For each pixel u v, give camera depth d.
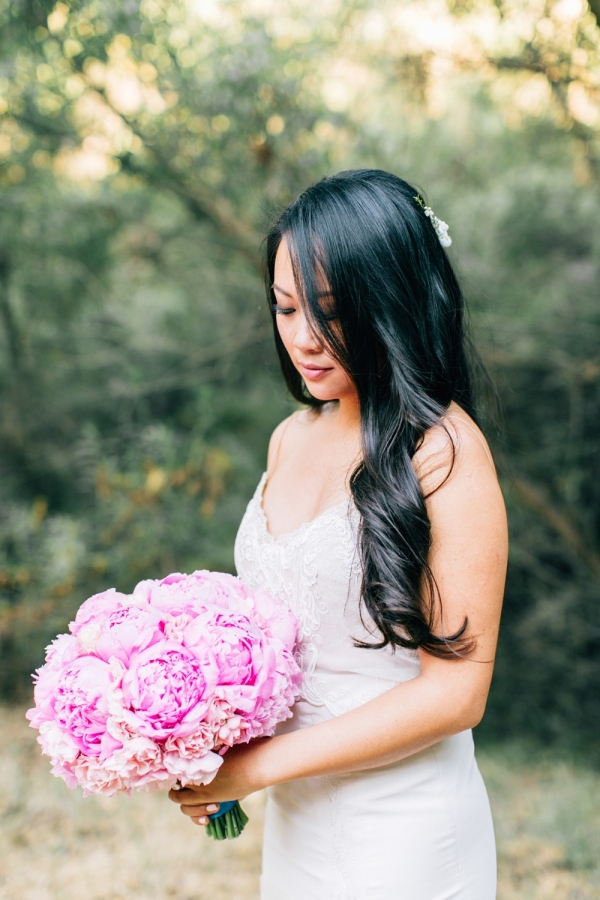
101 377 6.18
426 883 1.25
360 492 1.24
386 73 3.95
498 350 4.54
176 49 3.71
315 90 4.02
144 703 1.06
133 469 5.25
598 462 5.27
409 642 1.19
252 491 5.79
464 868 1.28
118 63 3.72
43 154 4.36
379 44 3.80
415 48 3.63
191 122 3.79
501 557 1.17
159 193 4.78
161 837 2.99
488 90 4.21
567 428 5.26
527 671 5.42
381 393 1.28
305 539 1.32
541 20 3.10
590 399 5.16
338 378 1.32
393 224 1.23
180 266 5.53
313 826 1.33
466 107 4.80
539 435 5.41
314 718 1.33
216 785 1.21
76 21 3.47
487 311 4.49
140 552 4.90
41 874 2.72
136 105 3.86
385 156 4.26
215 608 1.19
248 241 4.35
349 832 1.28
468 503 1.16
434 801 1.27
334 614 1.29
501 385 4.60
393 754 1.16
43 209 4.92
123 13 3.42
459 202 5.08
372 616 1.21
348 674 1.31
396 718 1.15
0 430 6.17
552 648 5.36
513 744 5.07
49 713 1.13
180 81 3.65
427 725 1.15
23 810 3.21
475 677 1.15
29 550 5.21
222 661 1.10
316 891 1.32
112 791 1.11
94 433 5.21
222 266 5.32
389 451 1.22
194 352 5.78
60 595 4.95
